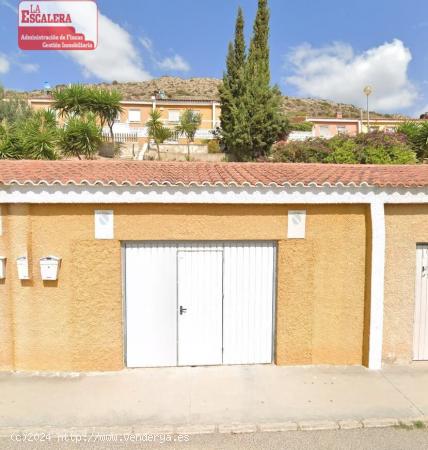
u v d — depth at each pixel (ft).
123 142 55.01
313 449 11.14
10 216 14.97
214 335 16.44
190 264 16.20
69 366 15.57
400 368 16.34
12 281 15.24
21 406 13.03
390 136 43.27
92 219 15.28
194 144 58.80
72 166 18.89
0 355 15.48
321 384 14.84
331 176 17.40
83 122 37.50
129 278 15.97
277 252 16.34
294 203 15.52
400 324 16.63
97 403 13.29
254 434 11.82
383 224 15.83
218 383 14.85
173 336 16.26
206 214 15.60
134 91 199.62
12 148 32.48
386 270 16.42
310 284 16.25
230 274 16.37
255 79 54.75
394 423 12.37
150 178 15.49
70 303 15.42
